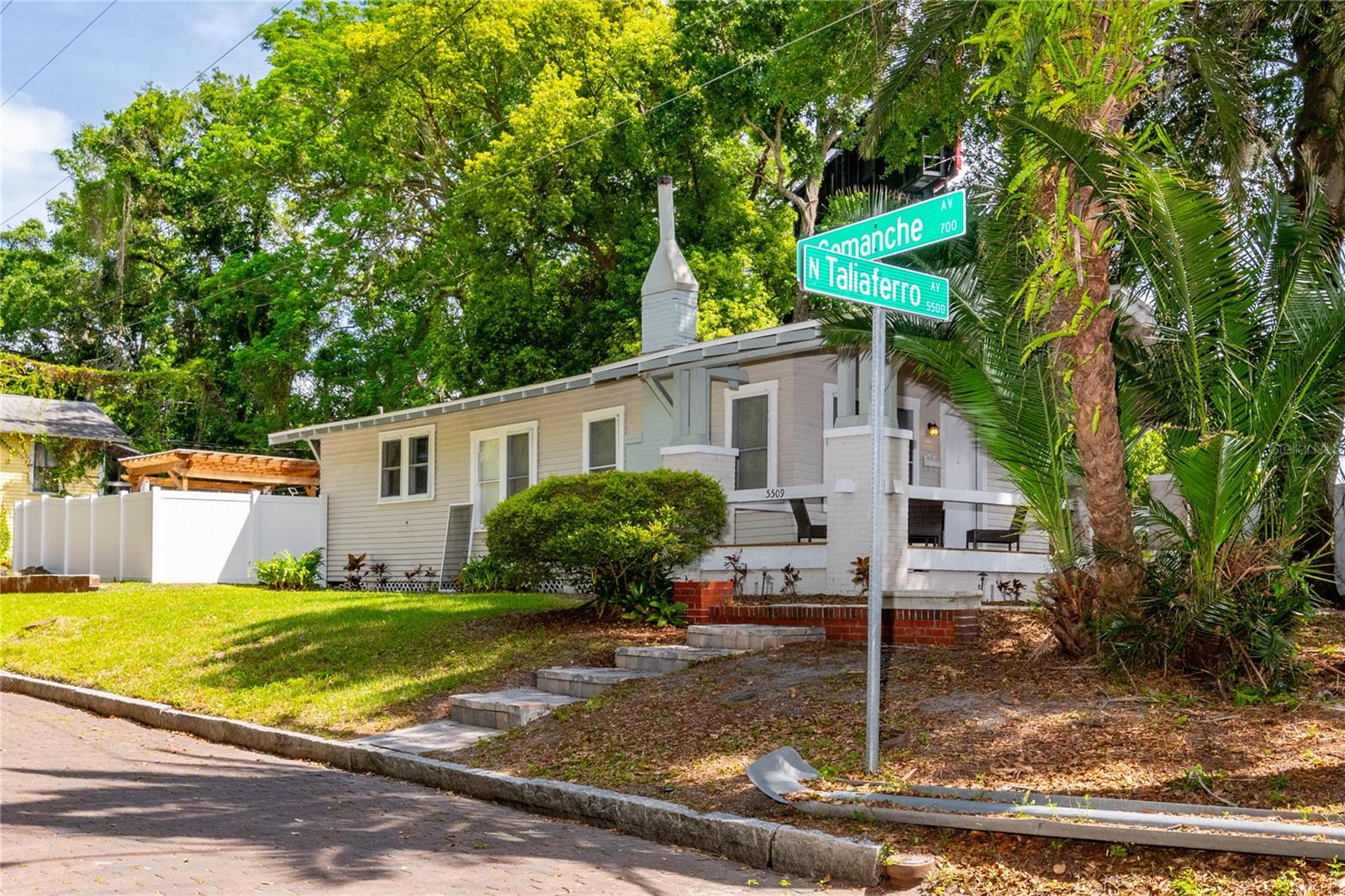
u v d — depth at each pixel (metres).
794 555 15.02
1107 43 8.87
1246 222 9.94
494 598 17.47
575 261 31.75
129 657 14.88
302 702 11.83
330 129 36.53
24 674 15.08
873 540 7.44
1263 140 13.48
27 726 11.70
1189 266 9.02
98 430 35.19
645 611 14.00
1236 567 8.80
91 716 12.76
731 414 18.44
